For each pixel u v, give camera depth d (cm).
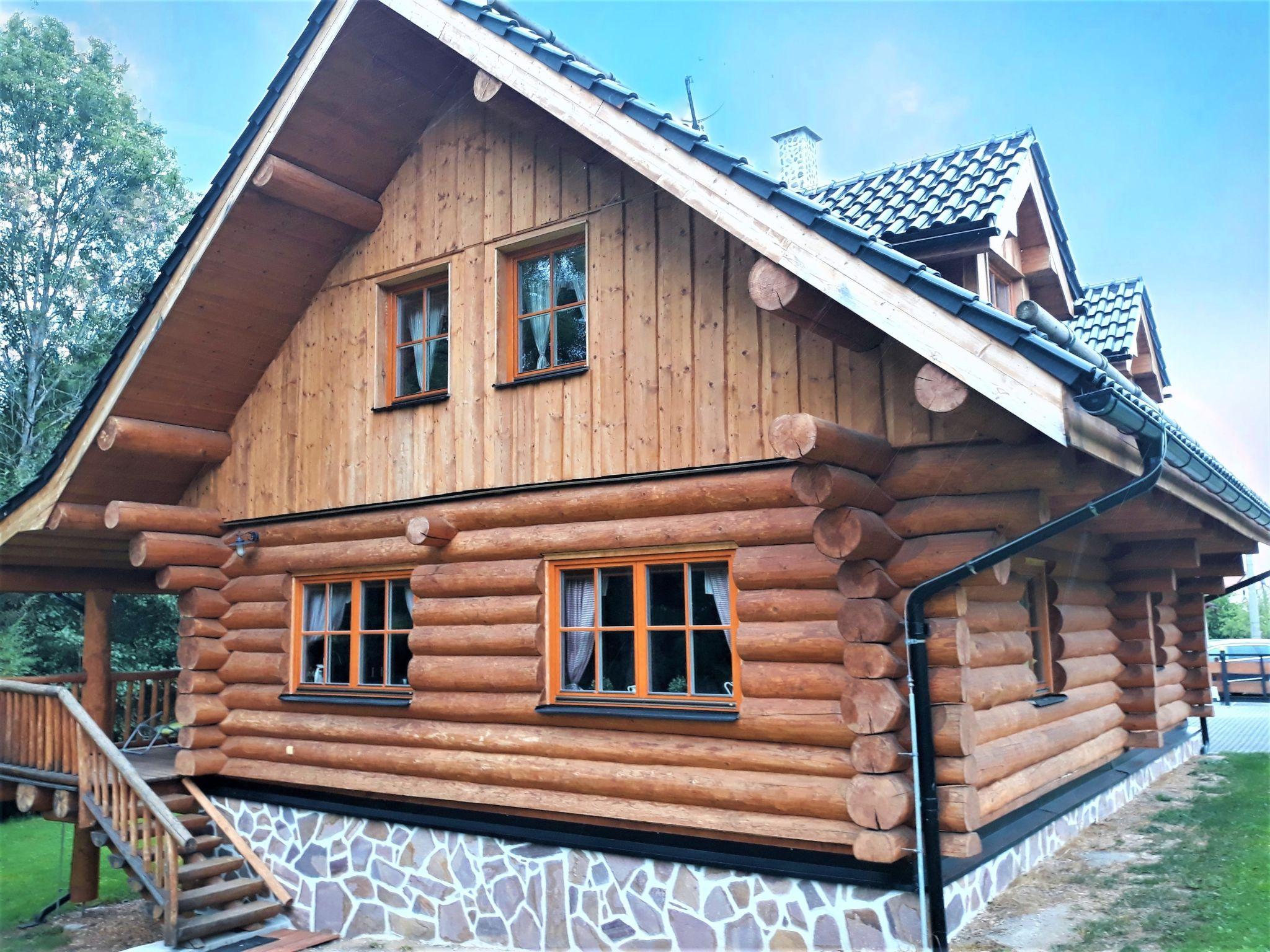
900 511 633
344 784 861
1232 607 3431
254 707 959
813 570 645
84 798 878
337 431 931
